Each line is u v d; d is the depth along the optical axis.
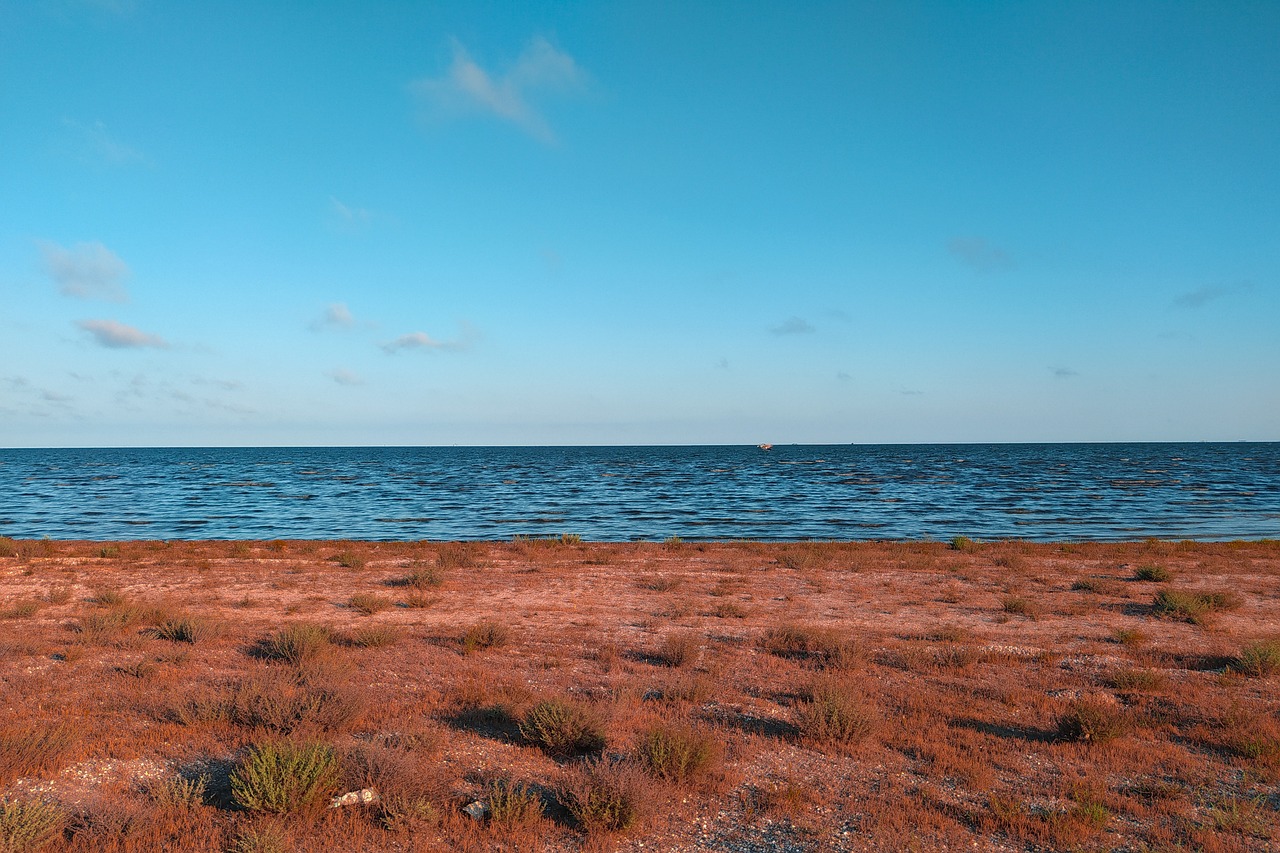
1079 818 6.45
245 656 12.24
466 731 8.70
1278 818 6.55
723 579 21.50
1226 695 10.36
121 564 24.69
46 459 197.25
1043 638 14.04
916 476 93.50
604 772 6.68
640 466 131.12
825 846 6.05
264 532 41.22
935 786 7.30
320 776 6.59
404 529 42.53
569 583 20.73
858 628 14.91
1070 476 91.94
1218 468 112.38
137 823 5.99
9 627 14.27
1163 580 21.12
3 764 7.13
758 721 9.24
